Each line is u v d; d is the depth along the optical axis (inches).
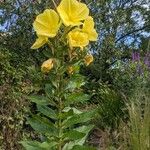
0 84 32.1
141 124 20.2
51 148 13.5
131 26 82.2
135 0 82.7
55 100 14.0
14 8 52.6
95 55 63.2
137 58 43.2
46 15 13.0
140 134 19.7
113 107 33.9
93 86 45.1
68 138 13.6
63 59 13.2
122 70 46.3
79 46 13.0
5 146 30.9
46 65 13.0
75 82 13.5
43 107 13.6
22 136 31.3
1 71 32.4
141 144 19.6
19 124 31.4
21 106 31.7
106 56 62.7
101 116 33.1
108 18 68.4
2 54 32.9
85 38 13.0
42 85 14.0
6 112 31.3
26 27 51.3
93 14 65.5
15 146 31.1
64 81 13.5
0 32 50.9
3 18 52.6
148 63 38.9
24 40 50.0
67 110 13.9
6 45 50.1
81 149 13.3
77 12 13.1
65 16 13.0
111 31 68.1
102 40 64.1
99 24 65.6
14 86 32.2
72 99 13.6
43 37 13.1
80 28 13.7
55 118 13.6
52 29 13.0
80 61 13.3
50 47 13.1
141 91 32.5
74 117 13.5
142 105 27.2
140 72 38.6
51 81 13.4
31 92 32.1
